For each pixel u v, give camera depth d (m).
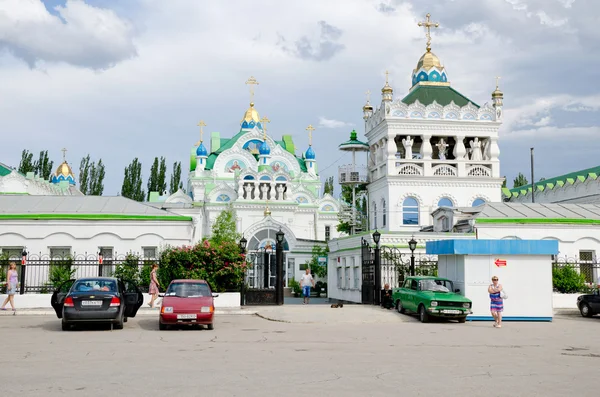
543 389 9.90
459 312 22.64
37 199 36.78
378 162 49.88
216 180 77.31
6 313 25.64
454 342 16.55
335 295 41.53
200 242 30.25
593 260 35.53
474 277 24.59
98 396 9.04
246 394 9.21
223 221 57.28
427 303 22.75
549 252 24.73
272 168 74.88
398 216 46.50
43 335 17.59
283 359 12.91
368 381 10.38
